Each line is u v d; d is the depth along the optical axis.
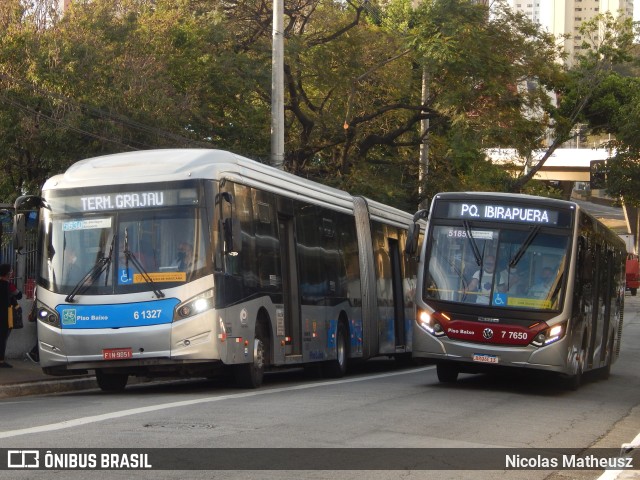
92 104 25.03
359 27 36.84
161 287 14.60
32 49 24.98
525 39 36.75
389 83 36.97
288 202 18.17
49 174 25.06
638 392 19.59
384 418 11.77
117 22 28.00
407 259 26.92
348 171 38.00
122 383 16.95
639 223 88.94
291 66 34.16
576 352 17.41
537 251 16.91
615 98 50.47
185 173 14.92
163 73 28.45
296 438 9.80
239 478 7.73
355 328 21.80
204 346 14.48
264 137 34.28
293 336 17.95
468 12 34.25
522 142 36.31
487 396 15.62
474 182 41.22
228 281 14.97
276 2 27.12
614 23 50.41
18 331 21.41
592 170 51.44
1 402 14.18
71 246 15.00
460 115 35.81
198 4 34.69
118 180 15.04
